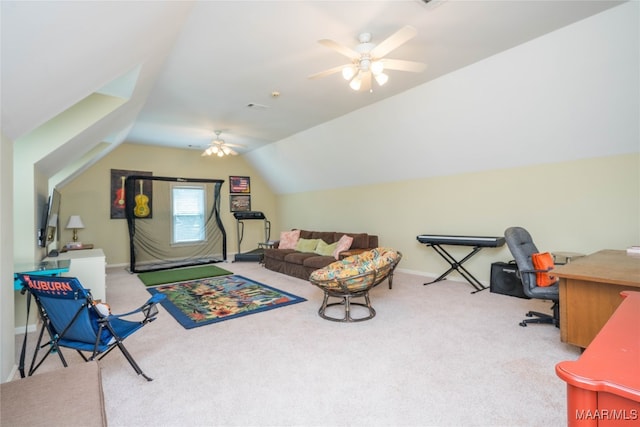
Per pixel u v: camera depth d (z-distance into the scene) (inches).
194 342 110.7
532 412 69.5
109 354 102.3
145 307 89.7
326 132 222.8
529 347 100.7
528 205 162.7
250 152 318.3
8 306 85.7
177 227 296.2
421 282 192.2
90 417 47.1
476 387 79.4
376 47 97.6
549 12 100.5
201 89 154.3
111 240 266.7
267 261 251.4
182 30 105.3
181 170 302.4
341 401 75.3
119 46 77.9
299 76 141.8
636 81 112.3
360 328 120.5
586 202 144.3
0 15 38.6
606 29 104.1
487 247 170.6
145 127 221.1
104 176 265.0
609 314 86.1
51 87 70.9
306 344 107.3
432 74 143.8
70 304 80.2
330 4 94.0
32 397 52.2
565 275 89.2
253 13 97.3
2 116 69.6
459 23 105.4
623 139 130.0
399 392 78.2
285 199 346.3
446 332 114.3
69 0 46.7
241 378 86.6
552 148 148.8
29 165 126.3
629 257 110.1
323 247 226.1
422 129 178.1
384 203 236.7
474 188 184.1
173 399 77.4
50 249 191.8
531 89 131.8
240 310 145.2
